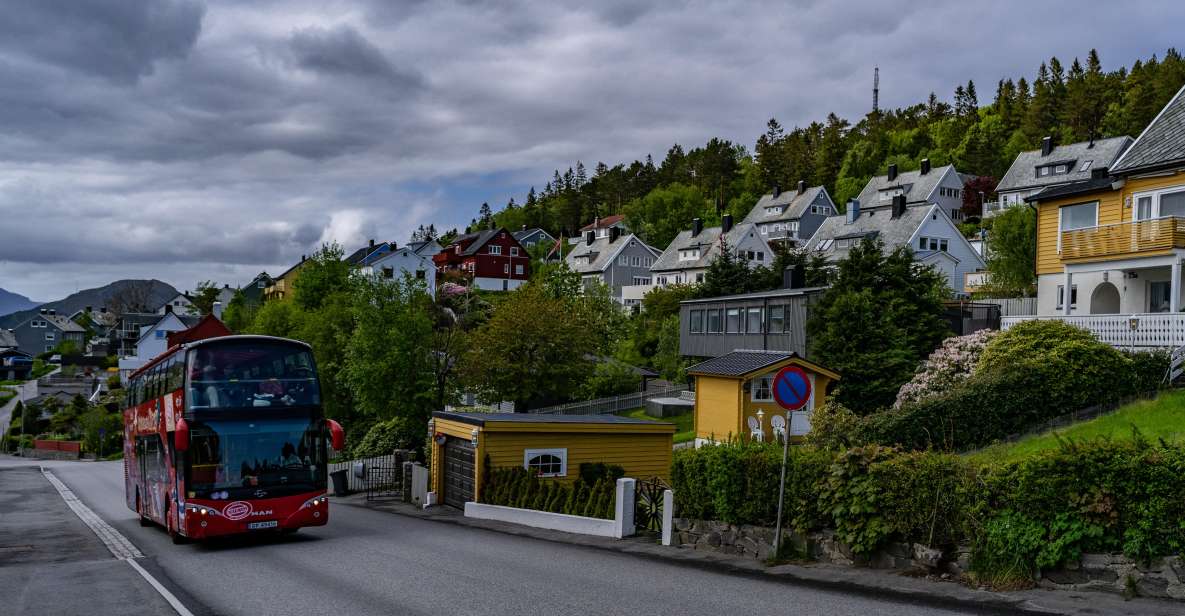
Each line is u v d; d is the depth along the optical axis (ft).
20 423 305.53
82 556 58.70
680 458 52.60
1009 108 451.94
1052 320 92.73
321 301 243.81
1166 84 350.02
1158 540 32.22
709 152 576.20
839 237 264.93
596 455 85.56
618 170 632.79
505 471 80.12
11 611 38.70
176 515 61.67
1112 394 77.46
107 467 209.77
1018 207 169.99
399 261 311.47
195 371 61.00
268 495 60.59
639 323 237.66
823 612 32.96
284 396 63.00
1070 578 34.19
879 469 40.27
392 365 151.94
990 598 33.78
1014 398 77.15
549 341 151.33
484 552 53.67
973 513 36.78
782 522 45.52
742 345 152.97
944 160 407.03
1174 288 96.68
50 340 636.48
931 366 101.91
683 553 49.65
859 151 453.58
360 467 125.59
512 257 388.98
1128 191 105.70
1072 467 34.30
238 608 37.65
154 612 37.32
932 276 122.72
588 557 50.03
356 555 54.19
